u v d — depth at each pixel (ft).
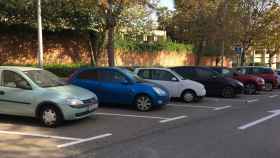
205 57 153.28
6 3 78.74
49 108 37.35
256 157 27.14
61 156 27.30
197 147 29.86
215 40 113.70
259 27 118.52
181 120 42.16
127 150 28.91
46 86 38.93
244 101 62.28
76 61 98.94
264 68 86.28
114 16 81.56
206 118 43.78
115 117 43.29
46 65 84.43
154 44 129.08
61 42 95.66
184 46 145.28
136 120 41.65
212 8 110.42
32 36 89.40
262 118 44.04
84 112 38.58
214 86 67.56
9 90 38.42
